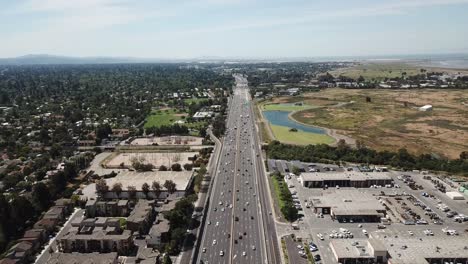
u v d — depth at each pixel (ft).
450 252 595.47
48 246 643.45
